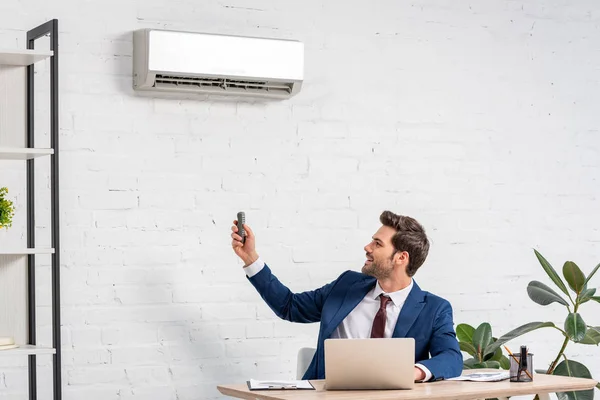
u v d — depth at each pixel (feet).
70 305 11.91
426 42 13.96
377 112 13.61
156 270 12.36
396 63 13.76
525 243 14.42
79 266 11.97
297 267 13.08
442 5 14.07
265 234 12.93
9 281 11.29
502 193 14.30
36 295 11.71
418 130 13.84
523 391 9.17
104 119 12.16
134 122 12.30
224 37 12.33
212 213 12.67
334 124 13.37
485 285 14.15
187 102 12.60
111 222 12.16
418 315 10.88
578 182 14.79
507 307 14.26
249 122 12.91
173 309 12.43
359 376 8.98
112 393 12.07
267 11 13.05
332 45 13.41
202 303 12.59
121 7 12.28
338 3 13.47
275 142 13.04
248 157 12.89
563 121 14.74
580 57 14.90
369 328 11.09
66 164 11.95
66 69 11.99
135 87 12.25
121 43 12.26
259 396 8.77
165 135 12.46
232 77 12.39
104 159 12.14
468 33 14.21
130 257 12.23
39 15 11.86
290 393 8.80
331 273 13.26
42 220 11.78
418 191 13.79
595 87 14.96
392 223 11.15
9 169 11.55
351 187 13.42
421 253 11.09
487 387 9.21
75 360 11.90
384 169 13.61
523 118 14.49
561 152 14.70
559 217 14.64
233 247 11.84
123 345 12.16
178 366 12.42
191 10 12.64
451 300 13.94
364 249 12.41
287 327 13.03
